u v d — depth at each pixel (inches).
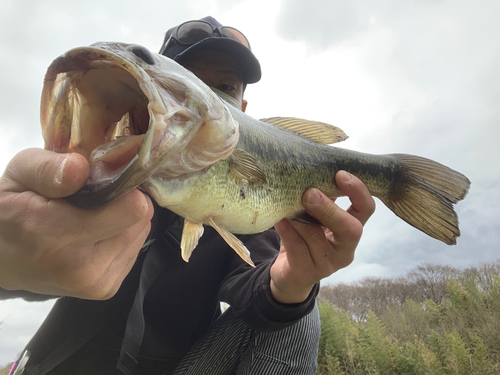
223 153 11.8
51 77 8.5
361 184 16.3
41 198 8.0
